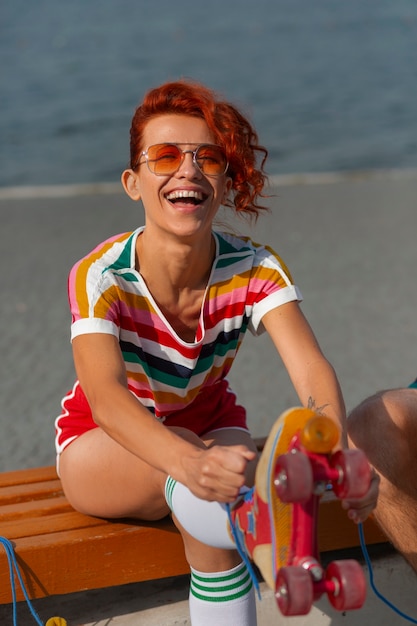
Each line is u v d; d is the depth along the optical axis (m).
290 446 1.99
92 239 8.48
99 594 3.10
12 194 11.35
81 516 2.94
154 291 2.71
